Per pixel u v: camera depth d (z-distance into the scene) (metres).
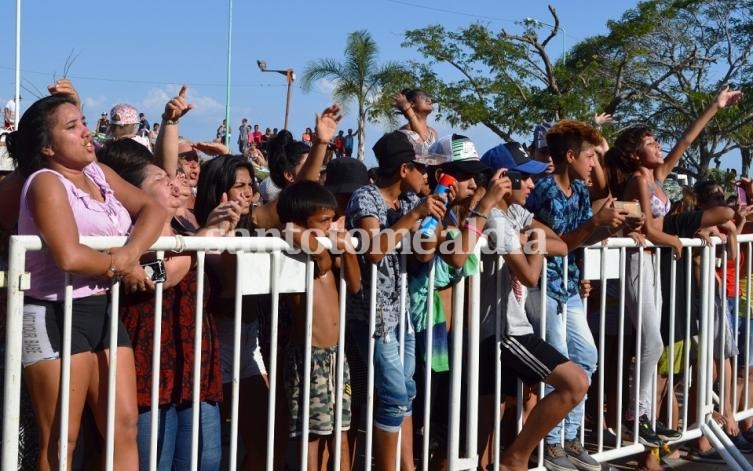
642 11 26.52
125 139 3.59
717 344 5.55
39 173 2.69
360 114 26.42
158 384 2.96
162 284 2.94
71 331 2.78
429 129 6.40
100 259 2.68
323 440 3.69
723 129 27.12
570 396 3.94
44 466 2.80
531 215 4.27
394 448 3.70
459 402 3.97
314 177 4.29
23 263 2.65
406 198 4.00
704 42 27.61
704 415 5.24
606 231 4.48
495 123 26.72
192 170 5.00
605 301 4.75
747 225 6.23
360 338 3.66
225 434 4.88
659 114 28.41
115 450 2.89
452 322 3.94
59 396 2.78
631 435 4.97
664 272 5.13
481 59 26.34
